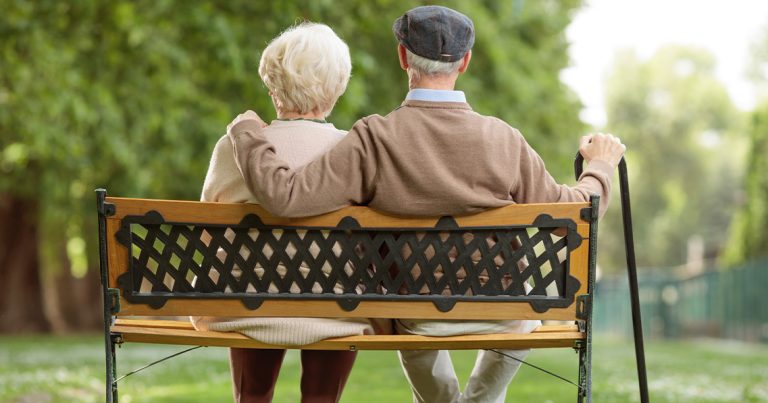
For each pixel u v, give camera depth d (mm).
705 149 86688
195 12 17766
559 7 25641
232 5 18344
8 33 17062
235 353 4621
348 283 4207
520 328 4457
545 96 23094
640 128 86312
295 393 9539
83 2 17516
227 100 19562
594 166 4590
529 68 23016
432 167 4164
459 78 20672
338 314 4191
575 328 4504
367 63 17875
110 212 4133
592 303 4160
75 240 32594
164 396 9336
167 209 4152
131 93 18812
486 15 21812
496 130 4340
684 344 26172
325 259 4195
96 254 29828
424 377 4891
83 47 18281
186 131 19094
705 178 85062
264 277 4203
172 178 21844
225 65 17922
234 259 4195
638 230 80750
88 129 19062
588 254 4152
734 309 25188
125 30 17969
